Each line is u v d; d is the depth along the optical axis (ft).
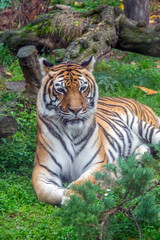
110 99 39.63
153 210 20.27
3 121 30.17
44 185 28.25
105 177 21.80
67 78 28.58
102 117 35.83
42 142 29.91
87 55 48.32
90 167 29.78
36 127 40.19
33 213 25.68
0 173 32.60
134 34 53.88
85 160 30.07
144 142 37.88
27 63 42.27
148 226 22.72
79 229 18.13
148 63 61.05
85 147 30.01
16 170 33.63
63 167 29.91
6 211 25.76
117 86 52.06
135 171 20.30
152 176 20.44
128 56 63.57
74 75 28.78
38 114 30.25
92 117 30.35
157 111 45.65
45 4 74.28
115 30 53.67
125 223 22.68
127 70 55.72
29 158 35.04
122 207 22.02
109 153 33.88
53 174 29.53
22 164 34.47
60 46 61.11
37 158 30.35
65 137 29.55
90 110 29.68
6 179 30.96
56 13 62.54
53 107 29.04
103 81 50.88
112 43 53.47
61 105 28.32
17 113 42.37
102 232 19.38
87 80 29.30
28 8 72.33
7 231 22.72
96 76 52.21
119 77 53.83
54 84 28.76
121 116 37.50
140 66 60.80
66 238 21.85
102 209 19.31
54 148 29.58
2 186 29.40
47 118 29.55
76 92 28.30
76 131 29.50
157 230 22.65
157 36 52.90
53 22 60.13
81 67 29.81
